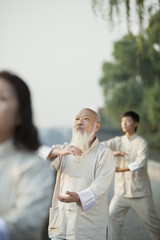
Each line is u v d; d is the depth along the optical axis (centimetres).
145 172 421
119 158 441
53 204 285
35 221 132
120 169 416
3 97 139
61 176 287
